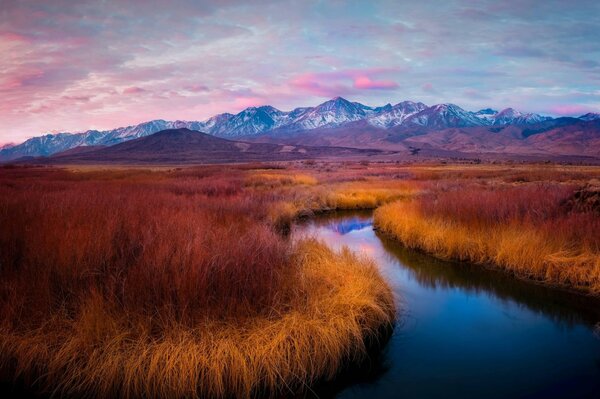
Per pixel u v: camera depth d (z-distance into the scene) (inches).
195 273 237.5
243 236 337.4
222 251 278.5
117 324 211.6
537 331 271.3
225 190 834.8
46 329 214.8
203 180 1109.1
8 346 205.8
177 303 228.1
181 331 208.4
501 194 576.4
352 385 213.5
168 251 268.1
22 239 293.6
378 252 486.0
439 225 500.4
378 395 202.5
